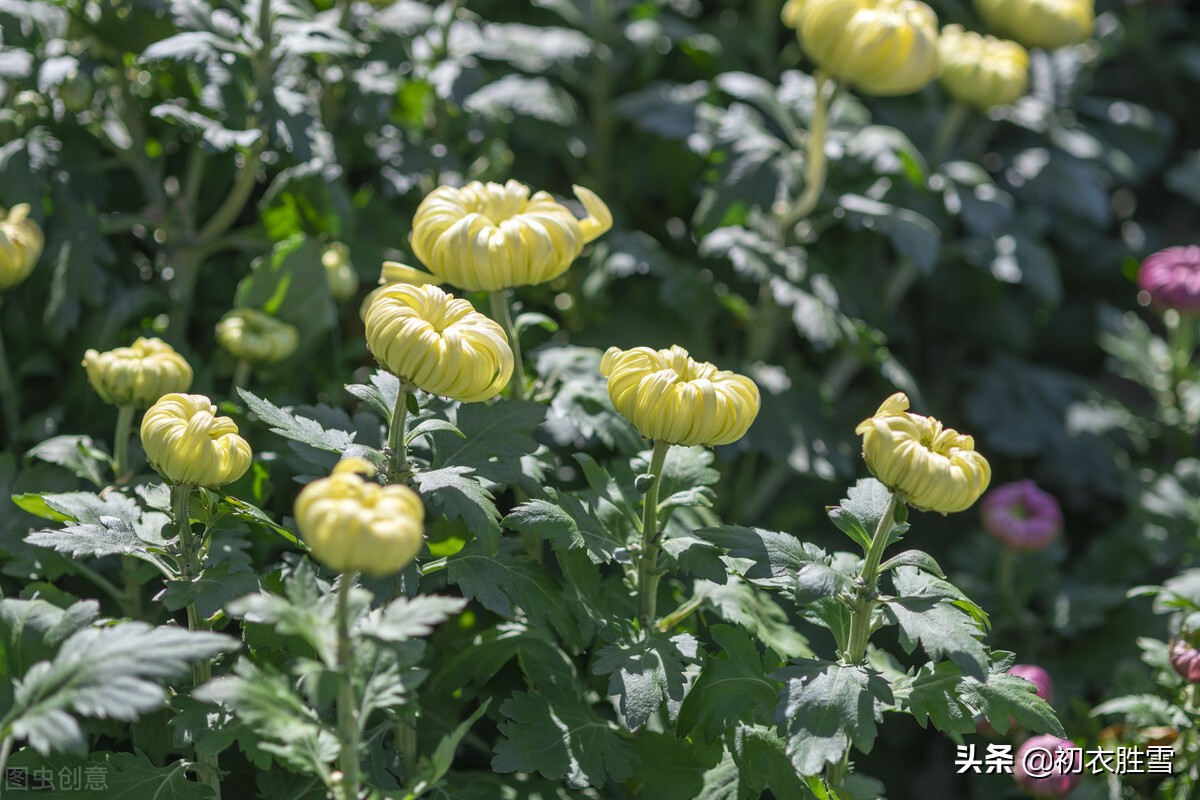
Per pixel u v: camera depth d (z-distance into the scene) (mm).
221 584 1140
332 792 1116
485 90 2186
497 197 1284
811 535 2232
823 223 2148
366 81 1897
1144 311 2826
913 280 2531
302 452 1251
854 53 1732
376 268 1923
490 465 1236
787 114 2172
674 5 2611
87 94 1697
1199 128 3094
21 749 1195
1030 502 1998
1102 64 2992
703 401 1113
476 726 1683
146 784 1197
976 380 2566
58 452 1441
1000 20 2281
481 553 1245
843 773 1287
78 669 953
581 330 2082
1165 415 2412
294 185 1762
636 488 1259
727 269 2270
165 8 1648
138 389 1337
